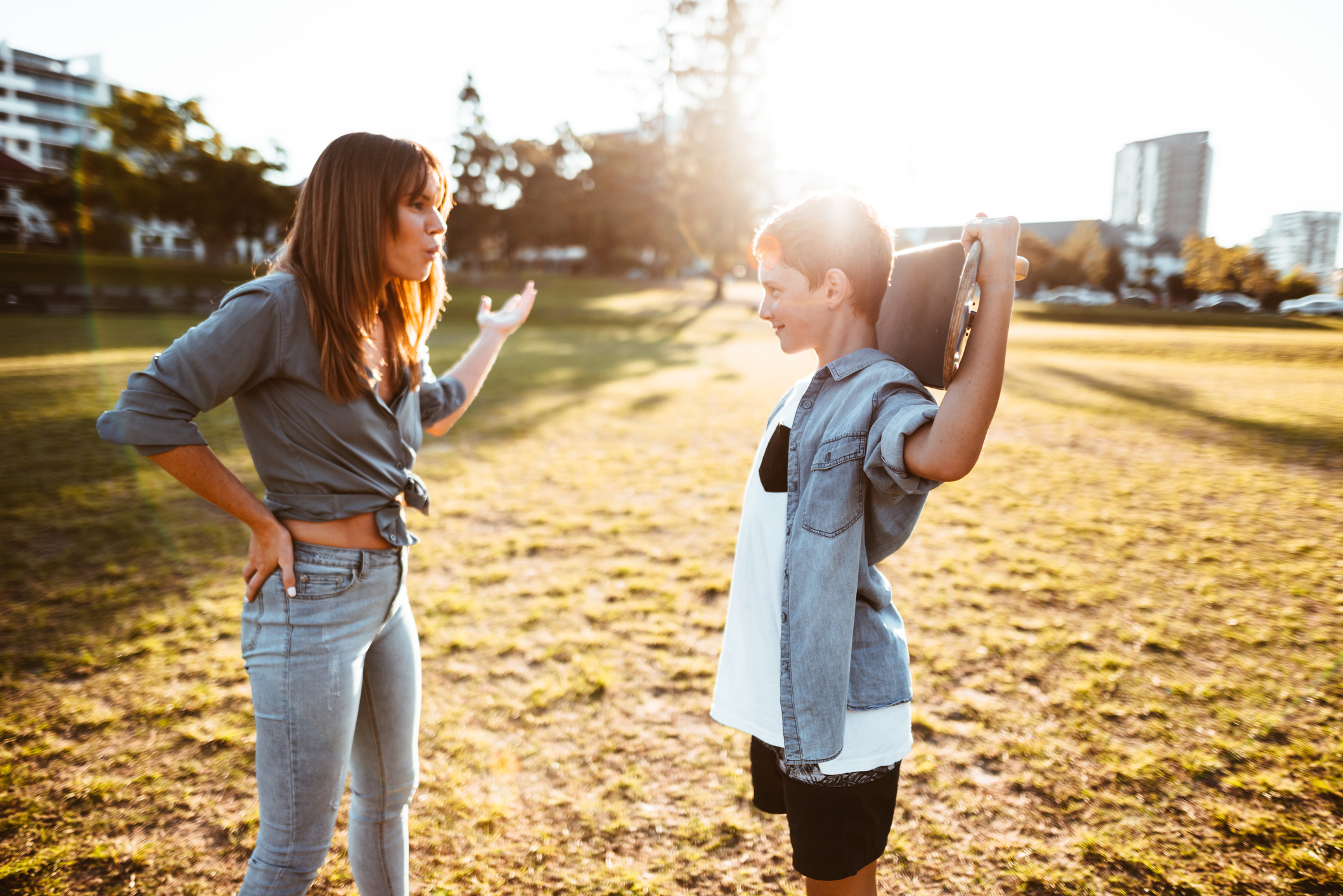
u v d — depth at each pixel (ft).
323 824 4.53
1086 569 14.19
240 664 10.49
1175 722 8.93
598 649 11.08
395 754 5.13
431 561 14.83
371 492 4.59
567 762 8.32
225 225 125.90
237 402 4.49
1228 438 26.61
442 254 5.01
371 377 4.61
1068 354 58.34
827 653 3.92
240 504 4.27
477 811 7.47
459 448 25.22
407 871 5.55
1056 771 8.04
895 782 4.34
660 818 7.38
